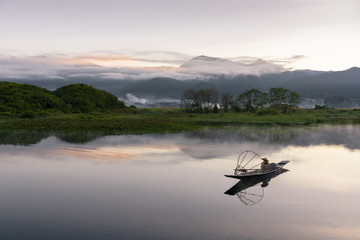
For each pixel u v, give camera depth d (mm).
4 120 46312
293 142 26812
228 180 14414
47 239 8617
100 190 12742
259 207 11133
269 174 15523
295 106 77000
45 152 20578
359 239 8898
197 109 93500
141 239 8703
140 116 69375
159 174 15266
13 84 75438
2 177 14516
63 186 13219
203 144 24844
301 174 15773
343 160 19219
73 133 31234
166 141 26344
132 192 12539
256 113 64875
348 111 85750
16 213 10367
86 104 81562
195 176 14992
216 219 10086
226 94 99188
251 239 8812
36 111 61875
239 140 27594
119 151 21234
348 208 11164
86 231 9133
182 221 9891
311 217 10352
